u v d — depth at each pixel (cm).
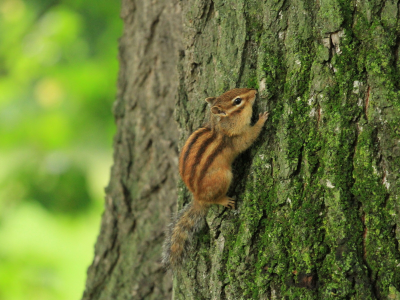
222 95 982
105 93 1923
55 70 1934
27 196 1848
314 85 882
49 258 1844
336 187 850
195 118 1093
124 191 1361
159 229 1320
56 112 1897
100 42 1956
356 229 838
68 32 1956
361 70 844
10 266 1802
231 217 979
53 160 1856
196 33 1052
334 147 855
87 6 1962
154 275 1319
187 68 1081
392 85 820
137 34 1361
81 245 1927
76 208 1862
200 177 997
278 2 922
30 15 2045
